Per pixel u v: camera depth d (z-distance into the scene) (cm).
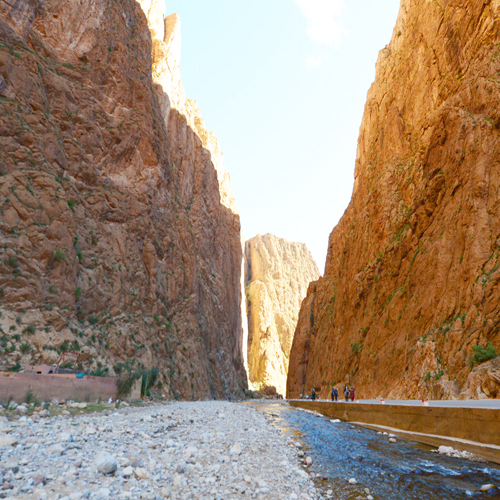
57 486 653
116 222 4072
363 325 5394
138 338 3725
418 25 6141
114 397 2384
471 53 4509
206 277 8612
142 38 5794
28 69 3341
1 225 2542
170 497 695
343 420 2712
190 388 4894
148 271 4572
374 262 5584
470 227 3434
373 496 875
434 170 4491
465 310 3181
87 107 4053
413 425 1780
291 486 877
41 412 1415
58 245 2909
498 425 1223
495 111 3656
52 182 3058
